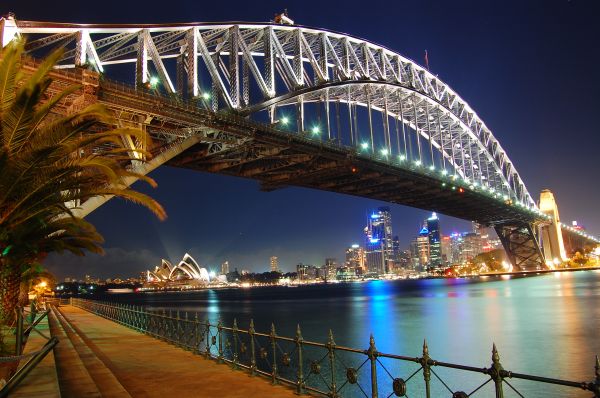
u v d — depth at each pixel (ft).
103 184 49.55
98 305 146.20
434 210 399.85
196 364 51.57
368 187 280.51
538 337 107.45
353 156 227.61
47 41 120.98
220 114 155.22
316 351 103.81
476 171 414.82
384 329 140.67
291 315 234.17
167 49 161.68
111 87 119.65
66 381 36.14
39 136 40.45
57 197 44.09
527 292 311.06
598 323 129.08
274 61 211.00
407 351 97.14
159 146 146.10
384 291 597.11
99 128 107.55
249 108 175.01
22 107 37.01
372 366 31.55
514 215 467.93
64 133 40.86
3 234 41.60
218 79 164.14
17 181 39.09
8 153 37.68
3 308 47.24
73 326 96.63
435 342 108.17
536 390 63.10
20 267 52.65
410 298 351.05
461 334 119.55
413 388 67.72
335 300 408.67
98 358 52.75
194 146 180.55
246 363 87.61
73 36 125.29
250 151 190.90
